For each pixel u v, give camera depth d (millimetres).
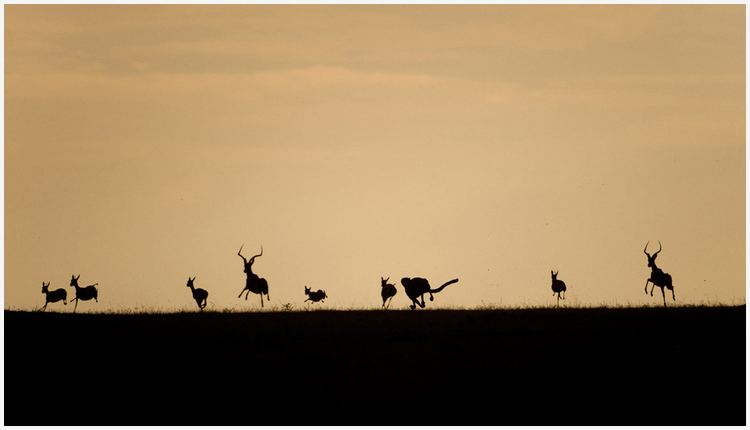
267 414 148250
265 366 170500
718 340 183250
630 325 193750
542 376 163875
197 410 150625
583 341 182750
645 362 171125
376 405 151000
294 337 188375
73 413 150625
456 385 159500
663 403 152750
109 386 162625
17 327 199375
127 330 196750
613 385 160125
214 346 183625
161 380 164750
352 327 196125
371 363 171000
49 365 174250
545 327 192875
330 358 174125
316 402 152625
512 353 175500
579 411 149125
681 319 198125
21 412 151500
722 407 151375
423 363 170375
